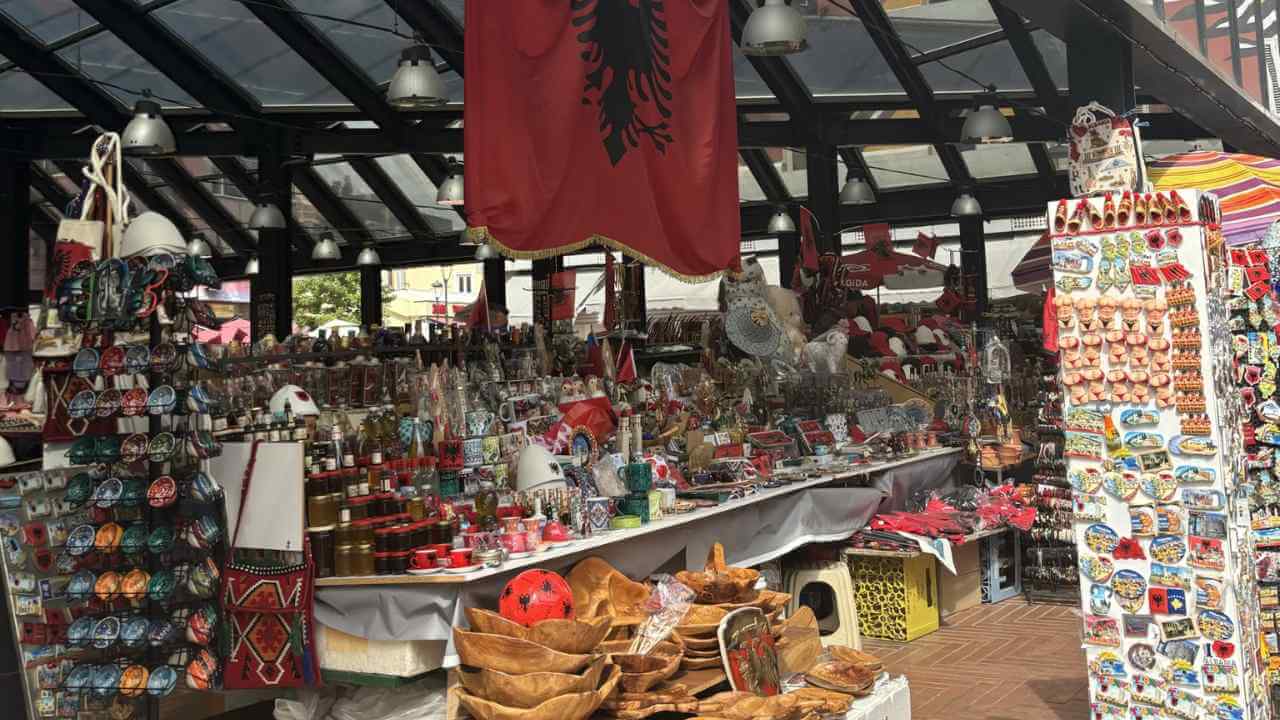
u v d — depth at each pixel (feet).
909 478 25.72
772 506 20.42
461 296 112.88
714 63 18.34
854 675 14.25
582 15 15.90
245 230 63.00
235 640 13.35
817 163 45.24
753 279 28.09
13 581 14.05
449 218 62.34
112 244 14.07
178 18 39.27
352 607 13.15
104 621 13.24
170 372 13.41
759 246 73.46
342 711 13.84
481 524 15.21
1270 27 29.58
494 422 18.52
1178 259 14.44
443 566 13.29
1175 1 20.45
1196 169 19.26
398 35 36.09
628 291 32.68
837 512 21.88
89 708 13.84
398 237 65.10
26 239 47.47
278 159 46.83
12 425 19.62
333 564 13.30
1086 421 15.02
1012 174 55.42
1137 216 14.73
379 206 61.87
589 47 15.99
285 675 13.20
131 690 13.19
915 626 22.27
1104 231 14.96
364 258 62.03
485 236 14.33
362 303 66.85
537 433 19.47
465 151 14.28
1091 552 14.99
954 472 29.01
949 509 24.93
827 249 44.83
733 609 14.26
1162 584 14.49
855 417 28.45
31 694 13.96
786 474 22.68
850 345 35.17
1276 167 18.89
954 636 22.31
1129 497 14.70
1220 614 14.11
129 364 13.29
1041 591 26.13
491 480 16.94
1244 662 14.05
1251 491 16.65
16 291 47.01
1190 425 14.34
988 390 28.37
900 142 45.83
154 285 13.07
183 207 62.28
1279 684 16.42
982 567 25.38
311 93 44.83
